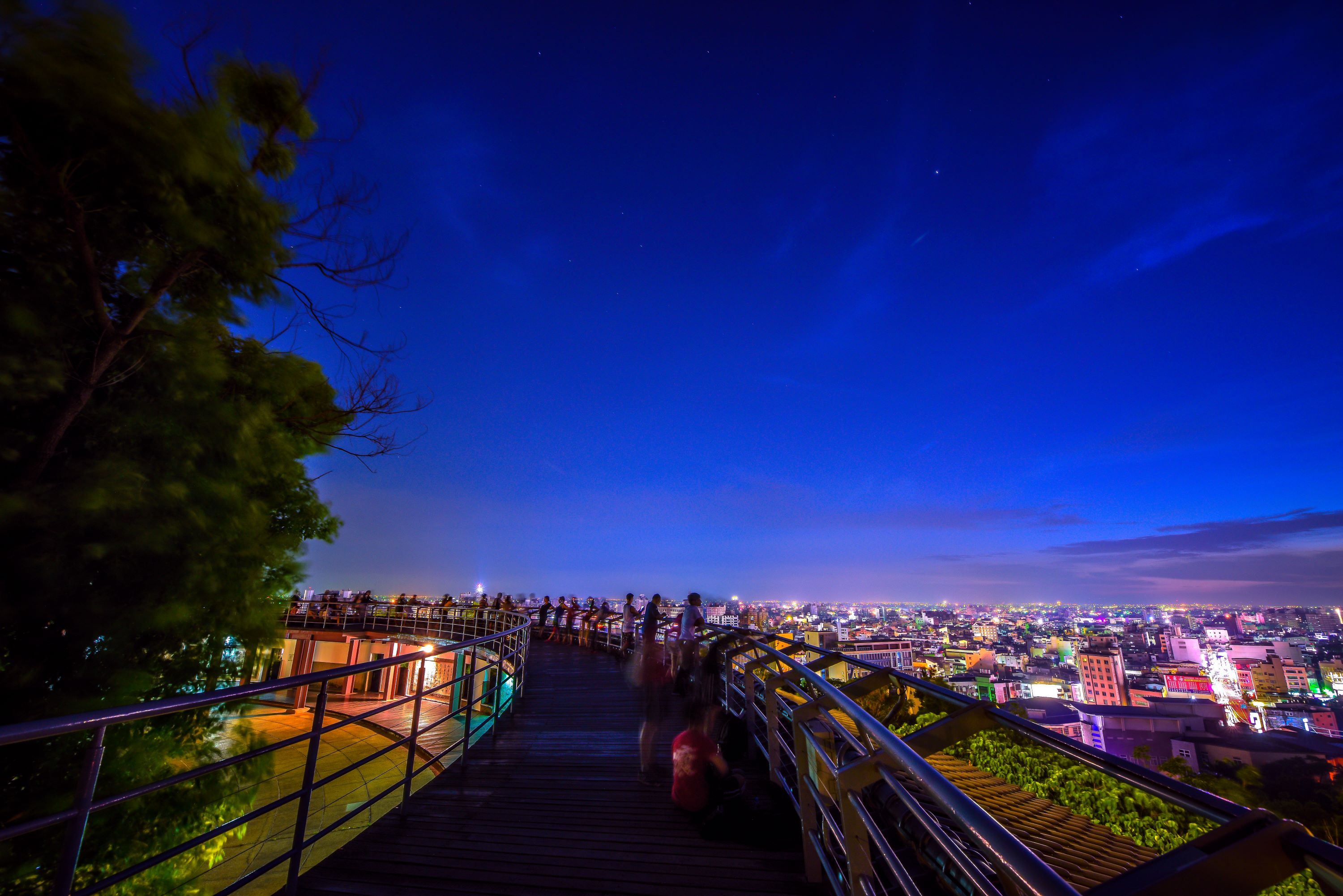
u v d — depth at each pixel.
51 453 4.77
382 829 4.50
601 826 4.57
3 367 4.36
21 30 4.41
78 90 4.52
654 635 6.15
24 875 4.24
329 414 7.39
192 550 5.17
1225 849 1.33
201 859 5.49
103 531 4.75
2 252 4.72
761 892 3.50
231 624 5.61
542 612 23.83
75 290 5.02
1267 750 30.86
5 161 4.77
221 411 5.74
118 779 4.75
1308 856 1.27
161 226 5.41
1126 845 3.58
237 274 6.02
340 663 24.59
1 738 1.88
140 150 4.89
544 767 6.24
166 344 5.53
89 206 5.05
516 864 3.91
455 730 17.38
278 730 20.41
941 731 2.91
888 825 3.23
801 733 3.74
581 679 12.80
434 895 3.48
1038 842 3.59
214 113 5.41
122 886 4.83
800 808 3.71
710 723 4.93
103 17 4.62
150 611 4.86
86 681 4.69
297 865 3.39
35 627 4.55
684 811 4.82
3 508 4.21
